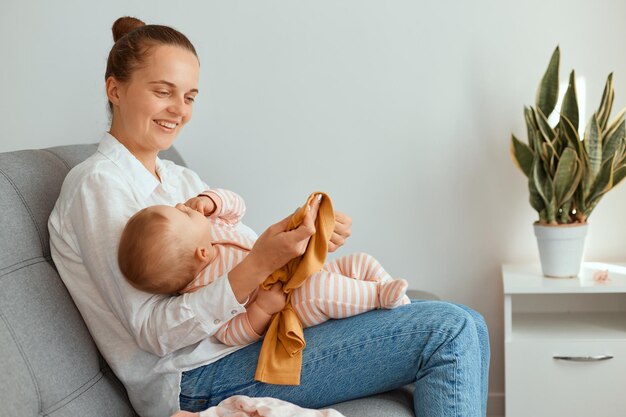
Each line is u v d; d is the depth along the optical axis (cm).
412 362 150
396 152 279
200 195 169
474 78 274
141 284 144
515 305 281
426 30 274
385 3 274
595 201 251
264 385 152
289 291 153
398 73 276
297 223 143
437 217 280
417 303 161
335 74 278
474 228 279
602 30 267
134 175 165
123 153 166
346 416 148
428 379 148
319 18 277
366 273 166
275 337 153
